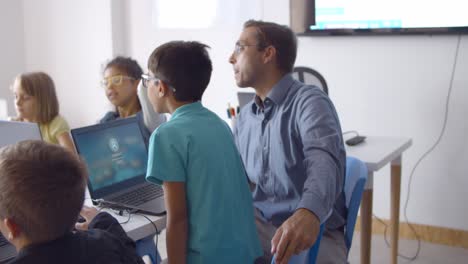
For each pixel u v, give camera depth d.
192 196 1.51
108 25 4.24
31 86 2.27
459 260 3.14
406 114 3.36
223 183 1.55
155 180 1.49
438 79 3.24
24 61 4.69
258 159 1.92
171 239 1.51
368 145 2.60
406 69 3.31
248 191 1.69
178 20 4.04
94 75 4.39
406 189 3.43
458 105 3.21
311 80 2.84
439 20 3.15
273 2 3.65
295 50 1.92
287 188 1.83
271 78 1.89
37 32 4.61
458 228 3.31
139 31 4.23
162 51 1.60
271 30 1.87
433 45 3.22
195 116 1.58
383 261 3.12
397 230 2.91
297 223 1.31
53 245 1.06
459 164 3.25
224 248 1.54
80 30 4.39
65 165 1.08
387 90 3.39
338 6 3.40
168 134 1.49
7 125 1.58
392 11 3.27
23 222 1.04
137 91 2.37
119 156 1.89
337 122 1.70
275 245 1.29
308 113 1.68
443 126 3.27
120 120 1.97
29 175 1.03
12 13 4.57
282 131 1.82
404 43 3.29
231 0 3.80
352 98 3.50
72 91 4.54
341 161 1.59
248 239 1.62
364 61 3.42
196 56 1.60
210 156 1.53
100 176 1.78
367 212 2.36
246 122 2.02
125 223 1.56
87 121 4.51
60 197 1.05
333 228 1.91
